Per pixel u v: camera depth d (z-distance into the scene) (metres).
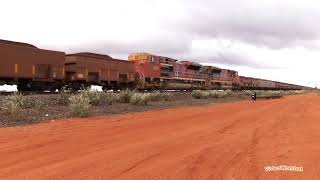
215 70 80.81
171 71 61.94
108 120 16.78
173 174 6.73
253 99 55.03
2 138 10.77
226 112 23.47
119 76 47.91
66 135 11.50
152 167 7.23
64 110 20.91
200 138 11.44
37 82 34.75
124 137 11.29
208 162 7.86
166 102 35.84
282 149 9.57
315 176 6.72
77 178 6.31
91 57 42.34
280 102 41.34
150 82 55.53
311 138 11.61
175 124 15.51
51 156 8.20
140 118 18.16
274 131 13.48
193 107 30.42
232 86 91.06
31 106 22.12
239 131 13.45
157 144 10.05
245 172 7.00
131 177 6.45
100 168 7.06
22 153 8.52
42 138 10.80
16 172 6.71
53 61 35.78
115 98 30.78
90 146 9.55
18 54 31.89
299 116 20.48
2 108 18.31
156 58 58.06
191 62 69.00
